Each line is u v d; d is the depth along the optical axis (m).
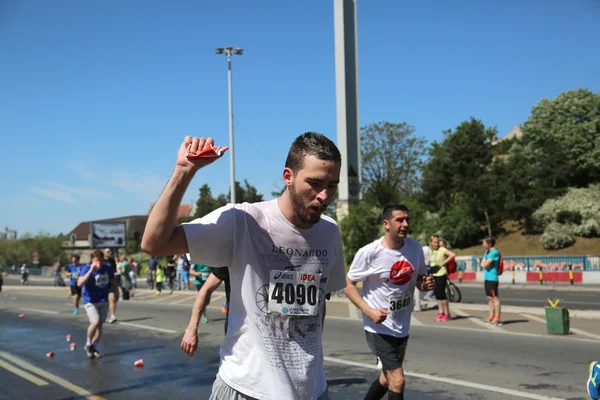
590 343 9.18
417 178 52.06
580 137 46.97
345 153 29.34
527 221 43.84
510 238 43.59
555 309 10.12
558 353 8.41
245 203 2.48
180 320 14.20
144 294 25.22
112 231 53.09
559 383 6.66
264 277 2.39
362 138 51.22
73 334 12.17
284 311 2.39
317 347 2.48
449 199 48.81
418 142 51.19
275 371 2.34
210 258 2.34
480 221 46.09
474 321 12.09
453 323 11.87
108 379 7.54
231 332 2.40
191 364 8.38
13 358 9.35
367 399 5.05
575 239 39.91
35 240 83.00
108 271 9.44
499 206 44.84
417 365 7.83
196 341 4.66
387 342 4.71
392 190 50.47
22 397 6.72
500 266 11.62
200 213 56.66
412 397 6.20
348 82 29.98
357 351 9.09
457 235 43.94
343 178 29.16
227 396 2.37
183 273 27.50
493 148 54.53
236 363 2.37
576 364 7.66
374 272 4.68
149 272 31.91
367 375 7.37
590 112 48.31
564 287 24.75
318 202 2.30
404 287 4.75
